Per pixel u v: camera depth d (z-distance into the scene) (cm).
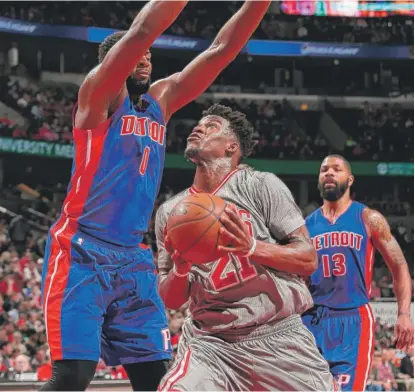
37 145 1988
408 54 2489
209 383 306
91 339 349
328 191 539
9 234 1795
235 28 393
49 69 2405
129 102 375
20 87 2162
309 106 2595
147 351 373
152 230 2045
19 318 1297
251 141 342
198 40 2359
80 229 366
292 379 311
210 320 316
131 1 2422
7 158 2047
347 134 2597
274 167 2323
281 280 314
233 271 311
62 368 346
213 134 330
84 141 366
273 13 2612
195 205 291
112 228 366
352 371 502
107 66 345
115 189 365
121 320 372
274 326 314
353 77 2692
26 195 2052
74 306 350
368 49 2467
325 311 523
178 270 304
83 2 2352
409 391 1160
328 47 2436
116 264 366
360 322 516
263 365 310
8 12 2233
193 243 287
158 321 379
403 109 2588
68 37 2170
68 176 2294
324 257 531
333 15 2480
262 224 319
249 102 2550
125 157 368
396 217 2375
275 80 2656
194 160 333
